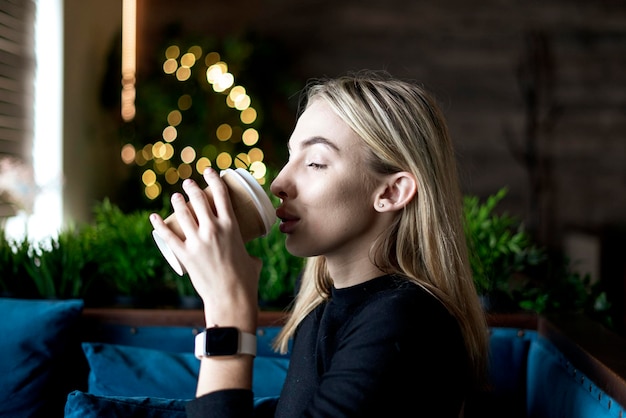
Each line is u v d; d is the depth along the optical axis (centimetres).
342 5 484
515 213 494
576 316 171
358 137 107
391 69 488
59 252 200
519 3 488
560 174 494
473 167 493
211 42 445
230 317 97
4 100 296
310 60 485
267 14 480
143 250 199
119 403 134
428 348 97
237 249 99
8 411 168
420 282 107
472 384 114
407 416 93
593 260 451
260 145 458
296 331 132
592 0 487
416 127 110
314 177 107
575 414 130
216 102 441
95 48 380
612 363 119
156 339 183
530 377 169
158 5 468
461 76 491
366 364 94
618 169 493
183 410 135
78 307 177
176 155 430
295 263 193
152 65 462
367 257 110
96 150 383
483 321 116
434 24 488
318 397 94
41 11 324
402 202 108
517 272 201
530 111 491
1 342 171
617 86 490
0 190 264
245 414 92
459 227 115
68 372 180
